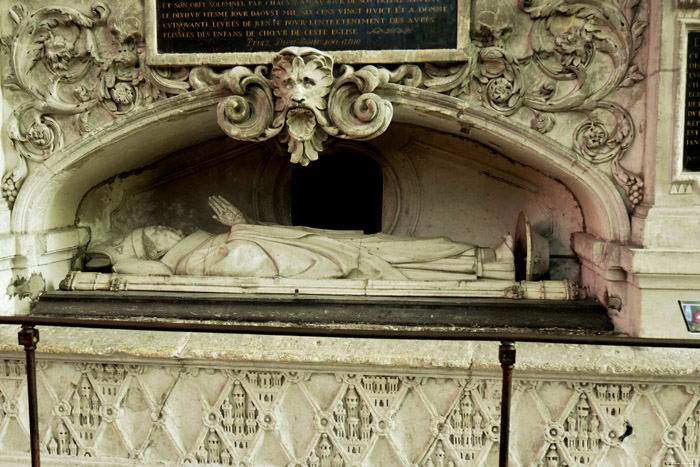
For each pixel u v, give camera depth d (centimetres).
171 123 359
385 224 434
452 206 424
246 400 321
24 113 359
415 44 328
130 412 329
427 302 347
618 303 330
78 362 327
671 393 298
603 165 325
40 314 362
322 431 317
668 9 299
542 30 321
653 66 306
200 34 339
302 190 447
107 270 412
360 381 313
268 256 375
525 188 408
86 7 347
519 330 336
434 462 315
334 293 361
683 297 309
